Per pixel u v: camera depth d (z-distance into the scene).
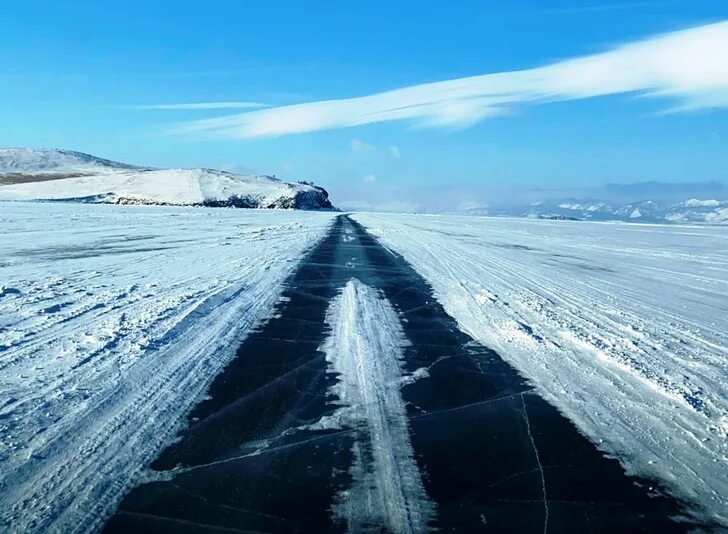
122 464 3.74
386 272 13.48
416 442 4.25
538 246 23.33
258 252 16.91
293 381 5.51
